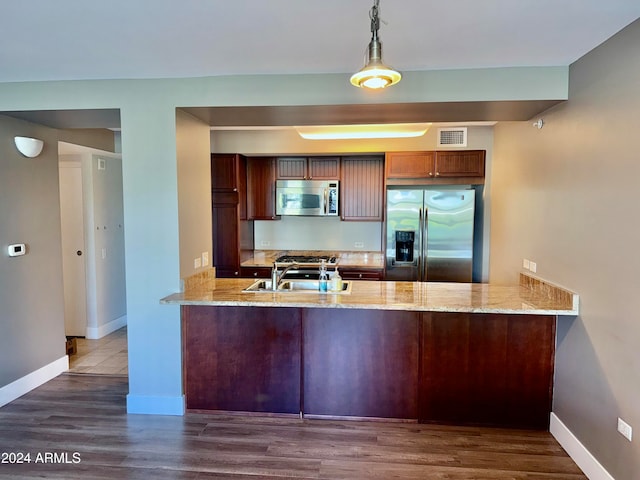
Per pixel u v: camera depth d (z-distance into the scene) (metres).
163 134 2.86
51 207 3.60
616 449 2.06
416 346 2.82
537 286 2.96
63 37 2.13
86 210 4.69
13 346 3.21
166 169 2.88
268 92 2.77
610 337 2.10
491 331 2.76
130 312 2.98
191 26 2.01
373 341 2.85
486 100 2.65
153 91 2.84
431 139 4.73
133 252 2.94
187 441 2.65
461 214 4.62
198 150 3.24
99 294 4.83
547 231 2.84
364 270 4.88
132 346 3.00
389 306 2.57
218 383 2.98
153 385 3.01
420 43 2.22
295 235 5.68
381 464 2.41
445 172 4.69
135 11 1.85
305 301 2.68
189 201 3.09
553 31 2.05
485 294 2.91
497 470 2.36
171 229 2.91
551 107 2.77
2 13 1.85
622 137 2.00
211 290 3.05
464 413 2.83
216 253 5.02
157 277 2.95
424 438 2.68
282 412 2.96
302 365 2.92
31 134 3.36
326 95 2.74
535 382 2.76
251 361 2.95
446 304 2.60
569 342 2.53
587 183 2.32
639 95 1.88
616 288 2.05
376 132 4.52
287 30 2.06
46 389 3.42
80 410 3.06
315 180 5.15
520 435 2.72
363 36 2.13
